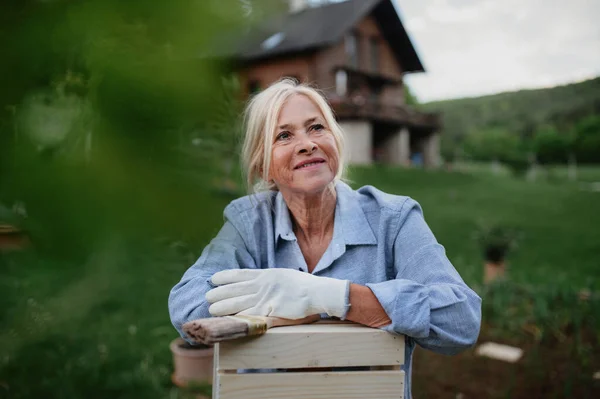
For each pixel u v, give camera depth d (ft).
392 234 4.12
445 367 11.55
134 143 1.37
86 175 1.33
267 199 4.37
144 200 1.35
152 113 1.37
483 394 10.30
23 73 1.36
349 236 4.12
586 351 12.07
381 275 4.07
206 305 3.65
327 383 3.16
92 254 1.31
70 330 10.18
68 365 9.63
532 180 81.82
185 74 1.37
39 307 4.28
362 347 3.22
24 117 1.35
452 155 136.36
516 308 14.98
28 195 1.30
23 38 1.34
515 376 11.09
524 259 25.05
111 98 1.35
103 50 1.36
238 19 1.39
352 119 74.84
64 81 1.37
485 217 40.83
